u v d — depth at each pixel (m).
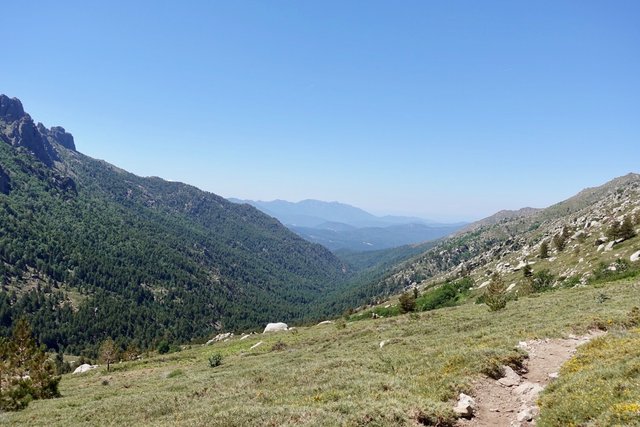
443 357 21.69
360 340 43.81
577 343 21.52
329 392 18.11
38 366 37.44
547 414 13.15
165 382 37.06
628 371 13.62
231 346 86.00
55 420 23.69
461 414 14.41
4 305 193.25
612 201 182.50
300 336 72.69
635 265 75.75
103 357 83.62
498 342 22.98
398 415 13.73
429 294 136.75
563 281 91.12
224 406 19.06
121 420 20.88
